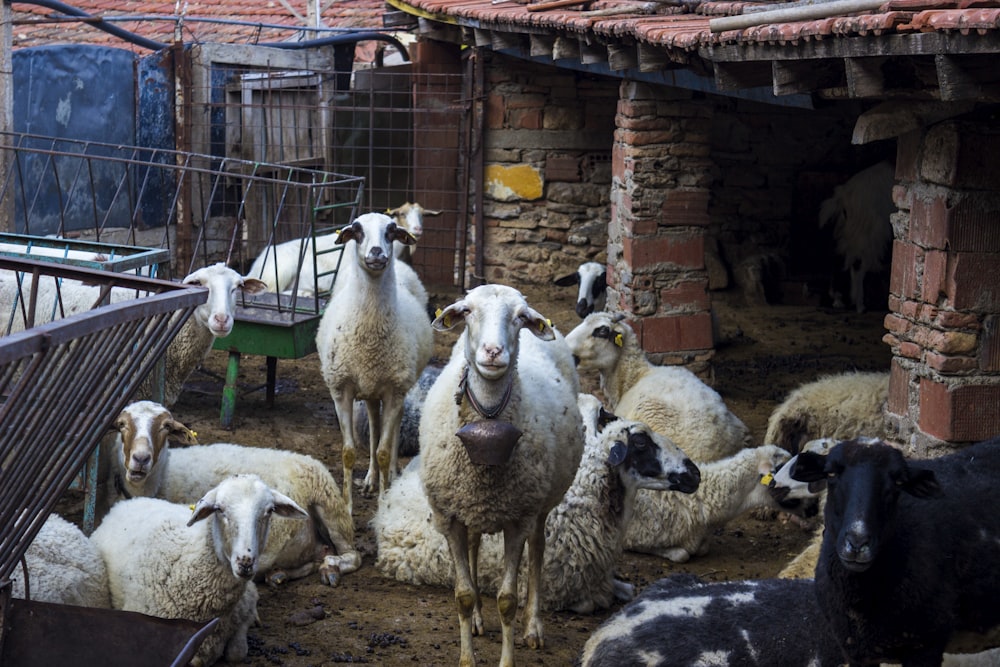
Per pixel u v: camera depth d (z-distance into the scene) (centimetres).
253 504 560
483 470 564
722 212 1534
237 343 958
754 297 1512
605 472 686
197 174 1495
